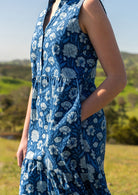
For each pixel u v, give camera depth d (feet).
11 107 107.45
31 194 4.68
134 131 85.10
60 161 4.35
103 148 4.82
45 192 4.63
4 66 222.28
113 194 14.21
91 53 4.59
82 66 4.51
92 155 4.43
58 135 4.33
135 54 252.01
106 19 4.36
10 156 30.19
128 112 164.25
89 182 4.47
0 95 121.49
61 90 4.39
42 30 4.74
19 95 110.83
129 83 231.09
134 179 17.39
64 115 4.36
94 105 4.32
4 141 43.14
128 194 14.10
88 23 4.34
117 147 43.39
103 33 4.29
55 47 4.43
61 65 4.41
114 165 22.44
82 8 4.37
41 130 4.73
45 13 4.99
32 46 4.91
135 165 23.09
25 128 5.56
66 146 4.30
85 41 4.49
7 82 211.20
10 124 102.94
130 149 39.83
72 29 4.41
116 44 4.40
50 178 4.51
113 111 94.89
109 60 4.30
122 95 203.72
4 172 20.16
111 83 4.28
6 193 14.03
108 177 17.38
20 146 5.47
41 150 4.60
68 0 4.58
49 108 4.56
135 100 189.57
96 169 4.42
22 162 5.35
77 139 4.31
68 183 4.38
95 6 4.32
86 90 4.57
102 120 4.73
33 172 4.68
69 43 4.42
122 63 4.39
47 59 4.60
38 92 4.81
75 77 4.42
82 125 4.45
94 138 4.58
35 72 4.96
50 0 5.05
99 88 4.35
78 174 4.44
